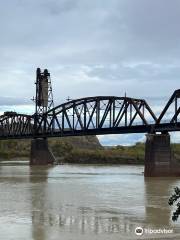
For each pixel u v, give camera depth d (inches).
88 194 2613.2
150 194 2662.4
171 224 1685.5
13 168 6082.7
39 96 7834.6
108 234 1510.8
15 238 1450.5
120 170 5738.2
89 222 1712.6
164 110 4692.4
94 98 5812.0
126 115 5315.0
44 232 1534.2
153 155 4655.5
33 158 7504.9
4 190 2817.4
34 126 7485.2
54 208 2041.1
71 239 1438.2
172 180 3914.9
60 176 4325.8
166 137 4709.6
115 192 2751.0
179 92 4566.9
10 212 1920.5
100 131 5679.1
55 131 6899.6
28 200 2311.8
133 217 1828.2
